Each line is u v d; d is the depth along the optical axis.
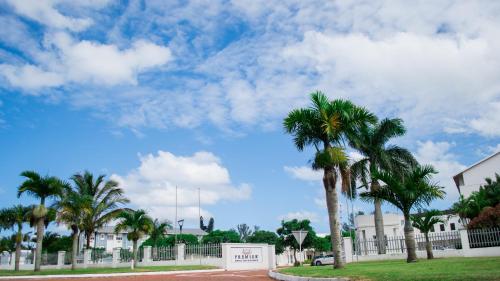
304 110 18.48
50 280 23.86
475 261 16.03
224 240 72.81
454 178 60.75
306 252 75.75
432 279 10.36
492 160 55.94
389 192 21.86
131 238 34.38
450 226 59.88
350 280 12.01
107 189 43.56
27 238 61.62
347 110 18.36
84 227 41.53
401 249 29.00
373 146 32.59
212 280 17.77
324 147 18.75
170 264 36.12
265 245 36.56
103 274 26.58
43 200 32.81
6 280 24.62
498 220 29.69
